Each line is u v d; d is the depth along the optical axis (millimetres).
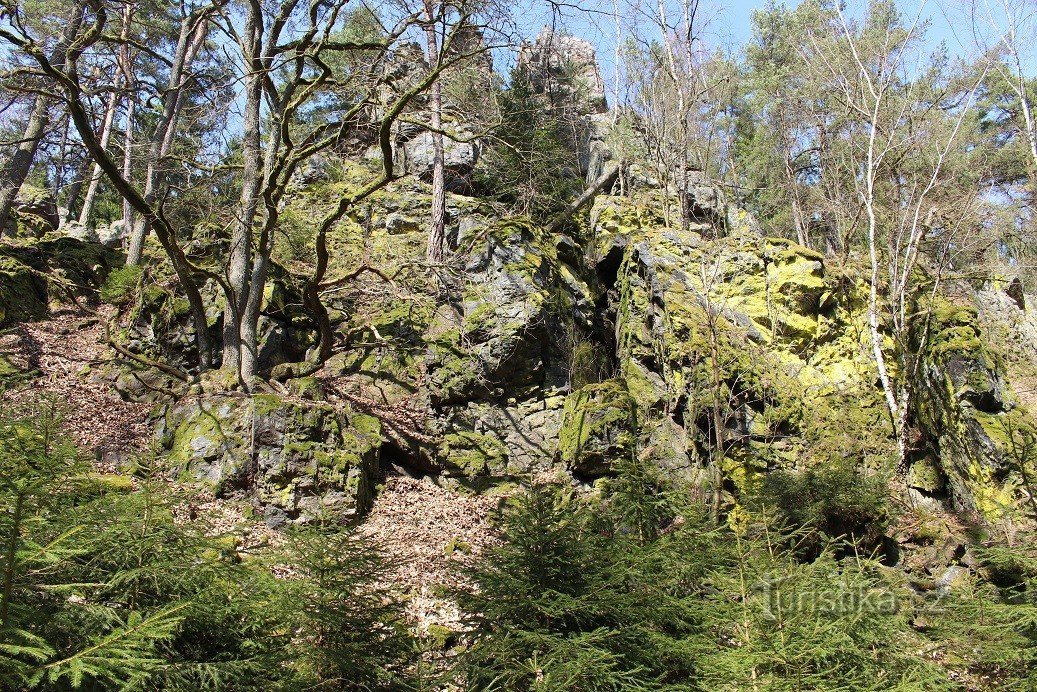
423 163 21047
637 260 16594
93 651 3100
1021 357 19625
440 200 18453
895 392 15750
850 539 11859
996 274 22000
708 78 23906
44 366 13727
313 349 15641
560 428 14961
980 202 18844
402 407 14766
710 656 5434
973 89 17672
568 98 23484
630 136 22328
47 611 3719
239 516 11195
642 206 19641
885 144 18828
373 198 20234
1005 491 14273
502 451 14555
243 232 15008
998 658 6562
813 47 21797
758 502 7500
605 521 7426
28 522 3666
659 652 5688
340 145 20453
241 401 12539
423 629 8328
